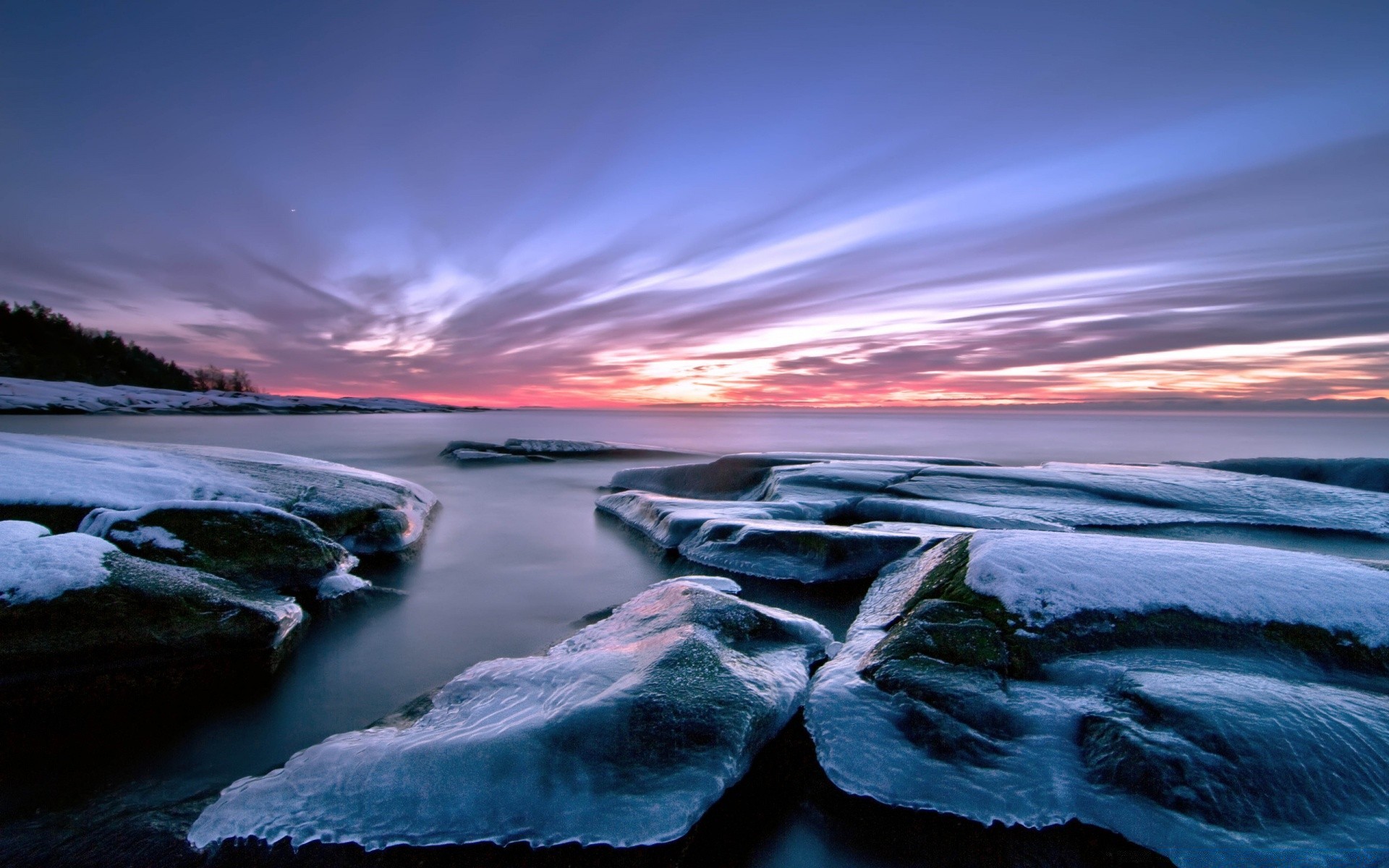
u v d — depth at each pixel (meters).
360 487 10.48
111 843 3.03
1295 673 3.80
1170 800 2.89
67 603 4.47
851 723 3.74
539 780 3.19
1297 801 2.80
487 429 45.28
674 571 8.64
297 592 6.63
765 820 3.19
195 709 4.54
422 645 5.89
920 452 27.95
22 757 3.85
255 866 2.86
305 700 4.72
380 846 2.96
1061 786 3.11
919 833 3.04
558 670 4.43
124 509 6.93
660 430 49.41
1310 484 12.31
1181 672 3.73
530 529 11.56
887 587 6.67
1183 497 11.34
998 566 4.93
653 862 2.90
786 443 33.09
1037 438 37.69
